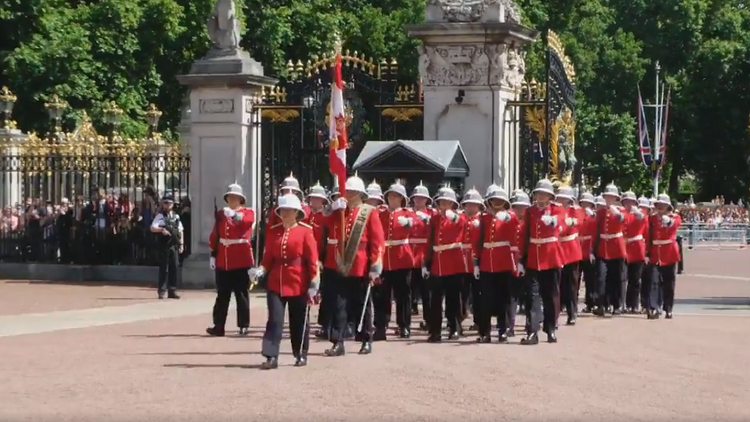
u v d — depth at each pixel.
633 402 27.06
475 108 53.72
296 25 90.62
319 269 35.34
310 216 40.06
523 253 37.91
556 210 38.31
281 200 32.25
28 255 61.91
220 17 56.00
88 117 79.25
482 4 53.44
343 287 35.31
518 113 55.41
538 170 55.38
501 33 53.16
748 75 131.12
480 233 38.72
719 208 124.00
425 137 54.31
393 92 56.31
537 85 55.22
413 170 49.44
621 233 47.38
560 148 56.62
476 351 35.84
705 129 132.50
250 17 88.69
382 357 34.34
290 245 32.00
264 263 32.31
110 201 60.50
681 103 129.75
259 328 41.53
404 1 96.44
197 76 55.28
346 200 35.78
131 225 59.88
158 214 52.19
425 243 40.72
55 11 87.75
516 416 25.30
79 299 51.03
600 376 30.61
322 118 56.62
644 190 127.62
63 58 85.00
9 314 45.44
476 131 53.69
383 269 39.47
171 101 91.12
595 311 47.62
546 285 37.97
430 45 54.22
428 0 54.44
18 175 63.97
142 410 25.86
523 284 39.19
